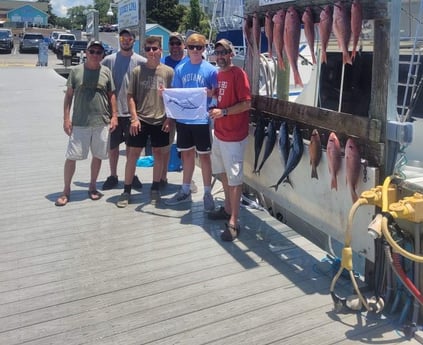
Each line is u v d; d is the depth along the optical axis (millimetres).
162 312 3158
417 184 2875
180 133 4984
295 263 3854
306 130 3756
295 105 3881
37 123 10445
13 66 29609
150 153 7164
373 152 3043
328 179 3484
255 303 3260
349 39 3105
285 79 4516
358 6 2965
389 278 3059
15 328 2975
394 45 2885
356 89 4676
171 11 56250
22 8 80938
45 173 6504
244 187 5277
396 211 2744
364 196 2902
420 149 4156
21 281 3562
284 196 4129
